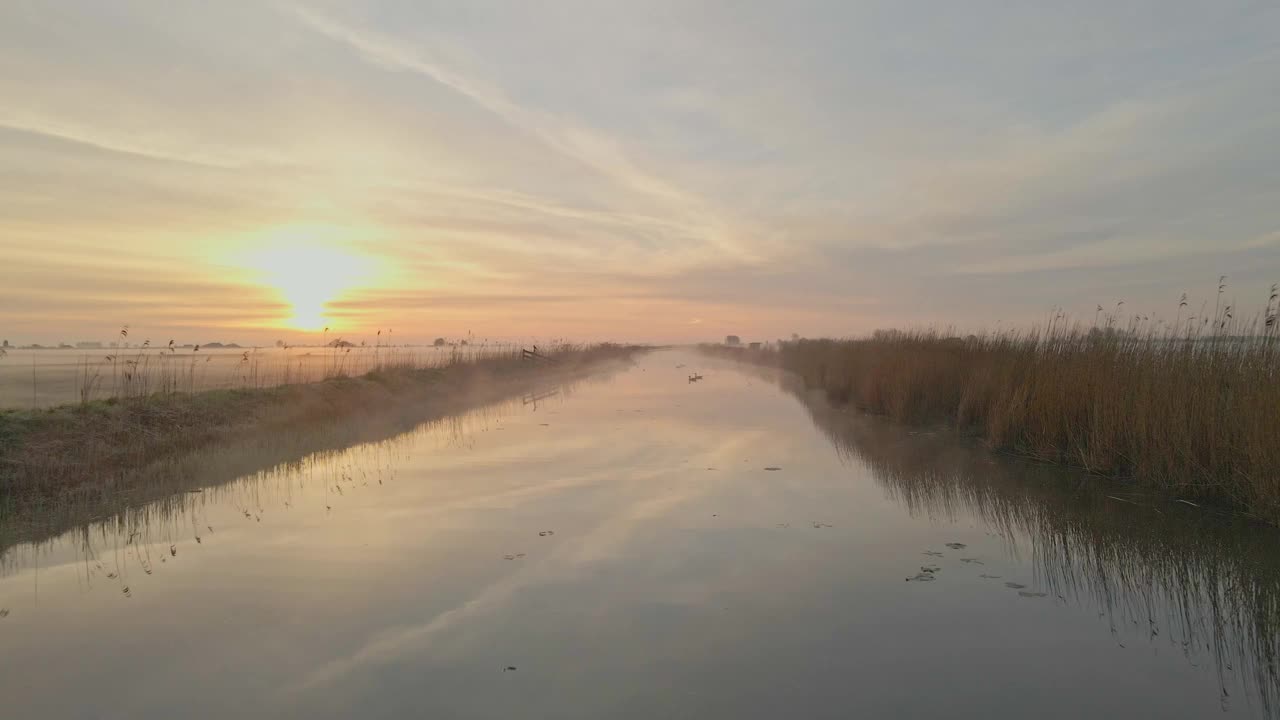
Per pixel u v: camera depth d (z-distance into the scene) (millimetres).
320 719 3779
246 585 5789
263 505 8430
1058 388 10656
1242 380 8266
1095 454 9547
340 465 10906
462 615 5160
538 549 6715
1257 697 4008
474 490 9180
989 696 4031
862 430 14328
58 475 9141
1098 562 6285
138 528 7469
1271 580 5801
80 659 4508
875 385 17250
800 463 10883
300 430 13664
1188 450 8172
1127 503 8148
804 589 5691
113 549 6781
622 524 7562
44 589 5730
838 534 7188
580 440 13328
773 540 6992
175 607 5340
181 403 13031
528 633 4855
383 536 7141
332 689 4098
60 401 14414
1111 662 4453
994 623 5035
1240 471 7457
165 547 6824
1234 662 4441
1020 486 9109
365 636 4816
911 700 3984
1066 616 5160
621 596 5535
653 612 5219
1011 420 11383
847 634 4855
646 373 38375
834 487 9266
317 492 9102
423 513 8039
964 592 5617
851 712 3852
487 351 33531
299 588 5715
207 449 11422
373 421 16078
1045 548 6707
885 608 5301
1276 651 4578
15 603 5441
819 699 3990
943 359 15898
